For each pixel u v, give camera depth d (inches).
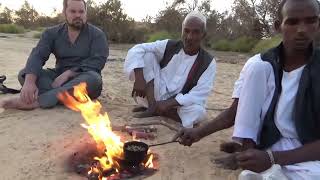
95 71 80.1
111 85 103.7
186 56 72.7
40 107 76.3
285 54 43.6
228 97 97.4
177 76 73.0
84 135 63.7
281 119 43.1
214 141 64.3
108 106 81.1
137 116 73.3
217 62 167.0
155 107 72.5
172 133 66.7
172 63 73.4
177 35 256.8
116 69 132.5
